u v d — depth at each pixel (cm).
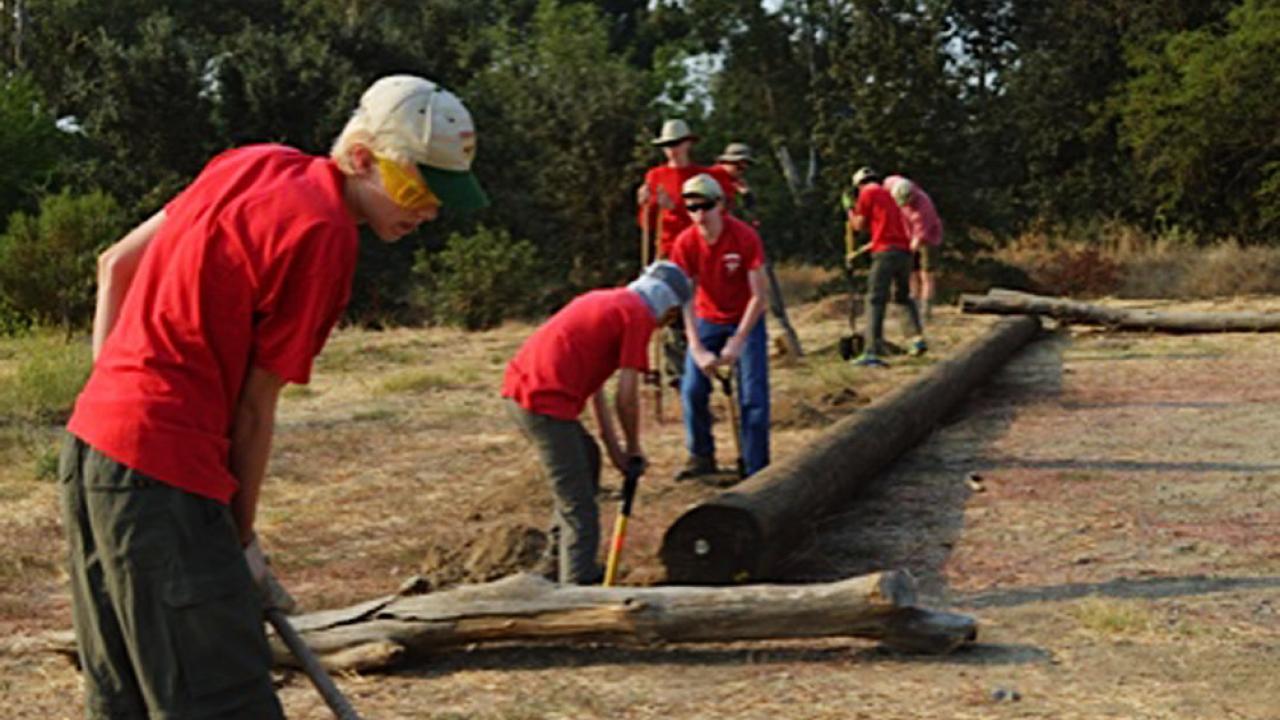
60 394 1176
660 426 1062
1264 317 1697
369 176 282
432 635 490
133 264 288
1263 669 472
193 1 4319
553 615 489
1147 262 2816
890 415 862
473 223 3128
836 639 514
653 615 485
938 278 2622
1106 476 832
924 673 474
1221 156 3070
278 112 2973
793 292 3069
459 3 3994
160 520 267
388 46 3341
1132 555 639
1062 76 3497
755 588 491
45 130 2781
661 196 1084
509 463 939
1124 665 480
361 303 2873
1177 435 979
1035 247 3269
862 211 1410
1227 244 2936
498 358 1619
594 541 562
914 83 2652
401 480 880
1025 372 1405
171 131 2928
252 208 272
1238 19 2986
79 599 277
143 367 270
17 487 845
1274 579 591
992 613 552
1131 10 3381
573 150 2980
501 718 433
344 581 627
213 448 273
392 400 1259
